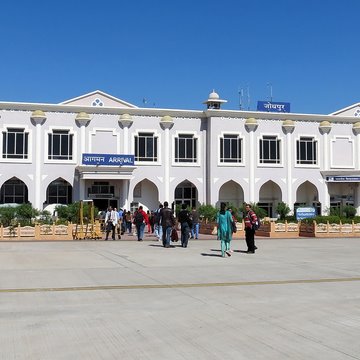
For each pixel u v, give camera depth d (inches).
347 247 911.7
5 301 379.6
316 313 339.9
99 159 1601.9
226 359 241.4
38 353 250.7
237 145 1744.6
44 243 992.2
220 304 369.4
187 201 1779.0
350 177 1793.8
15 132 1585.9
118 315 333.4
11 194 1612.9
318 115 1809.8
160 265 611.2
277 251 821.2
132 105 1695.4
